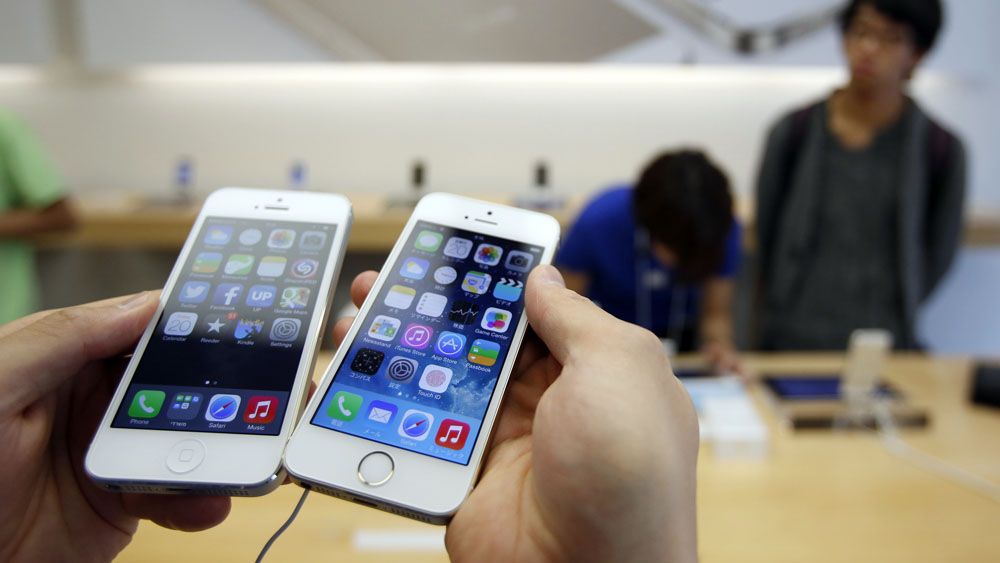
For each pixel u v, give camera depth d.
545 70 2.24
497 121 2.29
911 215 1.40
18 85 2.21
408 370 0.48
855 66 1.37
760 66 2.16
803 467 0.90
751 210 2.04
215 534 0.73
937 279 1.53
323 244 0.54
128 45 2.12
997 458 0.91
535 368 0.53
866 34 1.34
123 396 0.46
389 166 2.32
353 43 2.14
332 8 2.11
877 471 0.89
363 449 0.45
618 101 2.28
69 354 0.46
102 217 1.88
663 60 2.15
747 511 0.81
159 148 2.29
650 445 0.37
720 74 2.24
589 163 2.32
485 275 0.54
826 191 1.47
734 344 2.13
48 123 2.25
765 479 0.87
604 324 0.43
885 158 1.43
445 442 0.45
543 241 0.56
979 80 2.27
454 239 0.56
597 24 2.13
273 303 0.50
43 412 0.47
